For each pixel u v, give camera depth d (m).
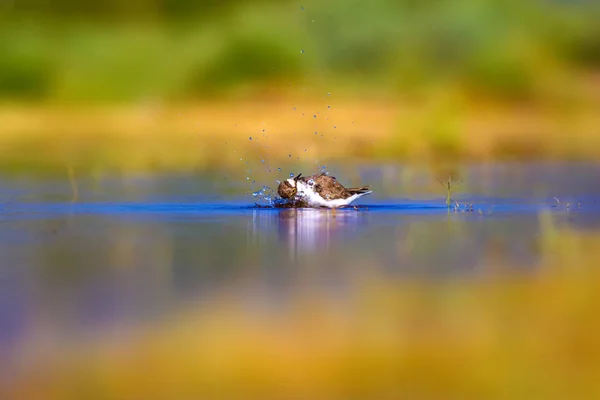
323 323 10.03
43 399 7.72
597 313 10.38
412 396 7.77
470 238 16.16
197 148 40.06
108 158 36.19
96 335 9.62
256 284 12.16
